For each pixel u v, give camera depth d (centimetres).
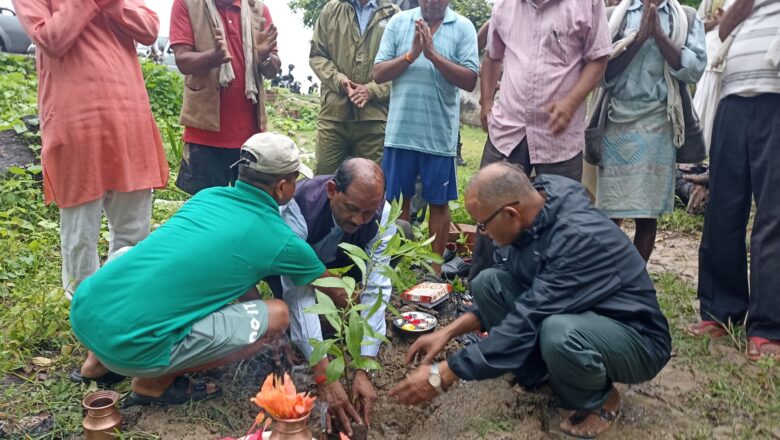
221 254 238
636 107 357
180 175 401
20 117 596
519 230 248
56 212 488
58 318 315
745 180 313
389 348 327
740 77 303
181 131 779
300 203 287
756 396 275
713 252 330
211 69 379
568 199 249
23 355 290
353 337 225
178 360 237
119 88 313
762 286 302
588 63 338
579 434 252
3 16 1220
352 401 265
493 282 280
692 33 348
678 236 532
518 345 237
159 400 266
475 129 1158
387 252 252
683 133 356
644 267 249
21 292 343
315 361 225
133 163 323
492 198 240
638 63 354
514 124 349
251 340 247
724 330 334
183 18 377
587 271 237
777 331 304
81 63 300
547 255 243
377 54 412
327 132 469
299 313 270
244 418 264
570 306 238
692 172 598
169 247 238
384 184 258
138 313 228
